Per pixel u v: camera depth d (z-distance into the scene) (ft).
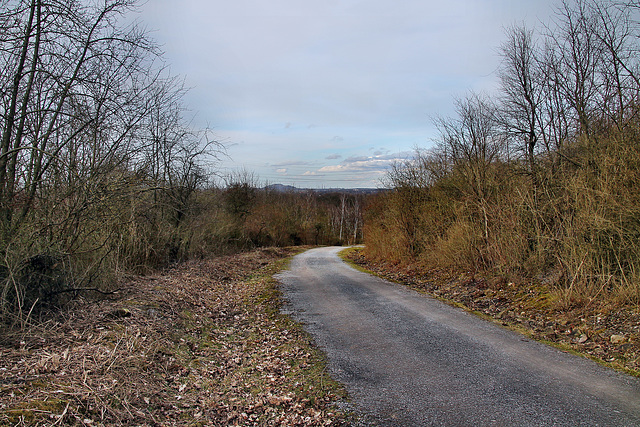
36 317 17.93
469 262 42.01
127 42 23.95
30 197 19.70
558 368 17.16
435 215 52.90
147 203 33.76
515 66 44.27
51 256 18.88
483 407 13.60
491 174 42.47
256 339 23.13
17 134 20.13
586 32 37.52
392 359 19.02
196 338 21.47
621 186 26.73
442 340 21.83
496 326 24.66
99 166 24.20
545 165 37.22
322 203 233.35
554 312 25.52
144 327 19.43
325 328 25.11
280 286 41.88
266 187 152.76
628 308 22.27
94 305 20.74
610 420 12.41
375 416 13.29
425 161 59.82
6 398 10.68
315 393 15.42
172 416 12.72
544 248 32.71
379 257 72.08
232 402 14.49
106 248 26.48
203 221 54.90
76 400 11.45
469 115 45.91
